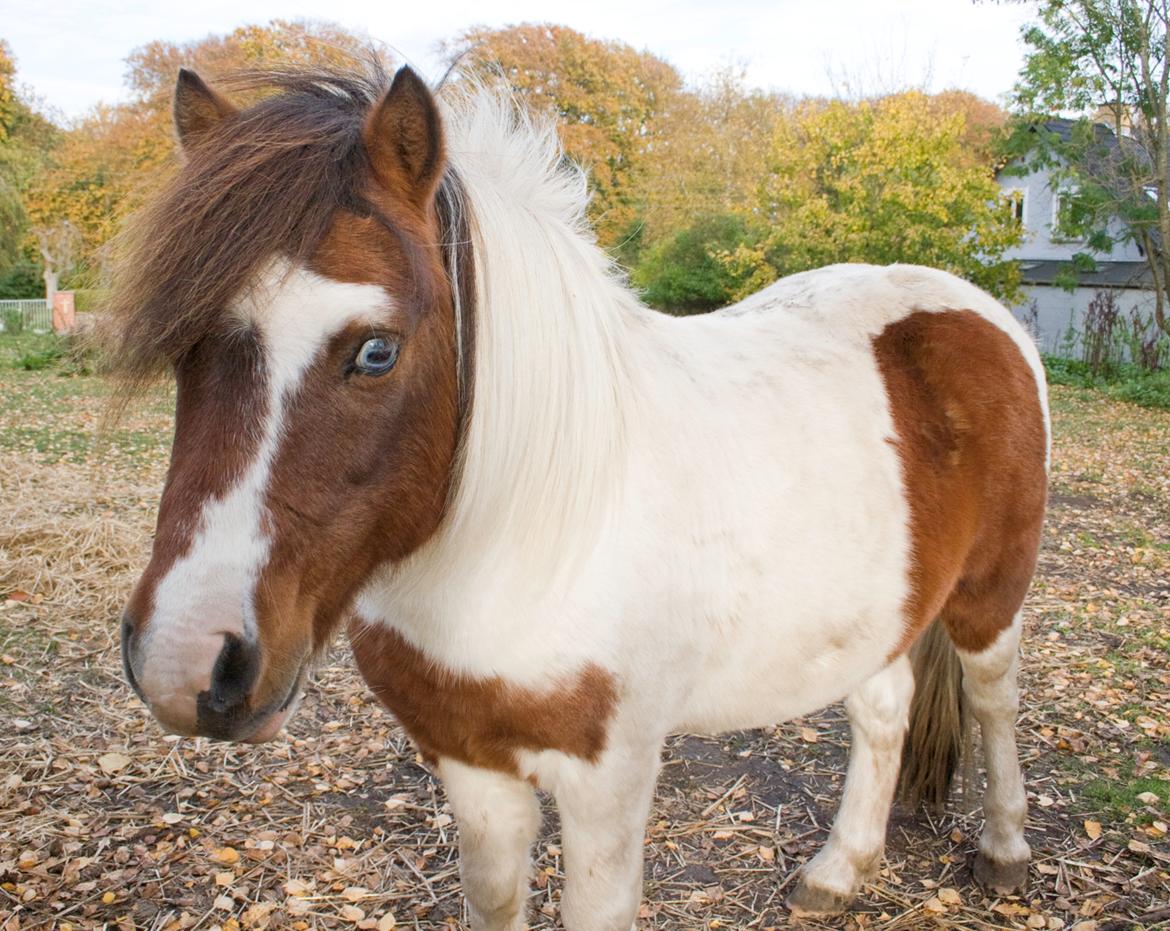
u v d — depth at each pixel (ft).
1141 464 28.14
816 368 6.40
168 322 3.46
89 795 9.21
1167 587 16.38
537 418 4.50
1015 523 7.31
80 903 7.68
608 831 5.05
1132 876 8.33
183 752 10.09
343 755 10.22
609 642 4.71
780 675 5.81
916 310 7.21
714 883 8.23
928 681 8.65
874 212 48.29
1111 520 21.22
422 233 3.92
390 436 3.89
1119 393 44.50
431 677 4.89
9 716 10.67
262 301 3.47
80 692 11.39
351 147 3.85
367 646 5.14
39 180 63.36
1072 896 8.07
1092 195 49.42
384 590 4.67
